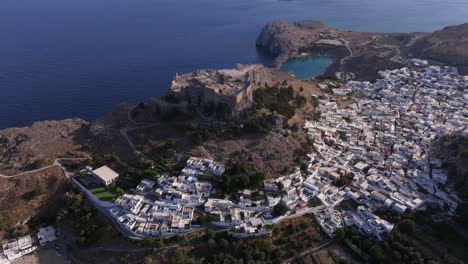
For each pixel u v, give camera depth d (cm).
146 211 15762
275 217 15188
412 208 15612
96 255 14662
